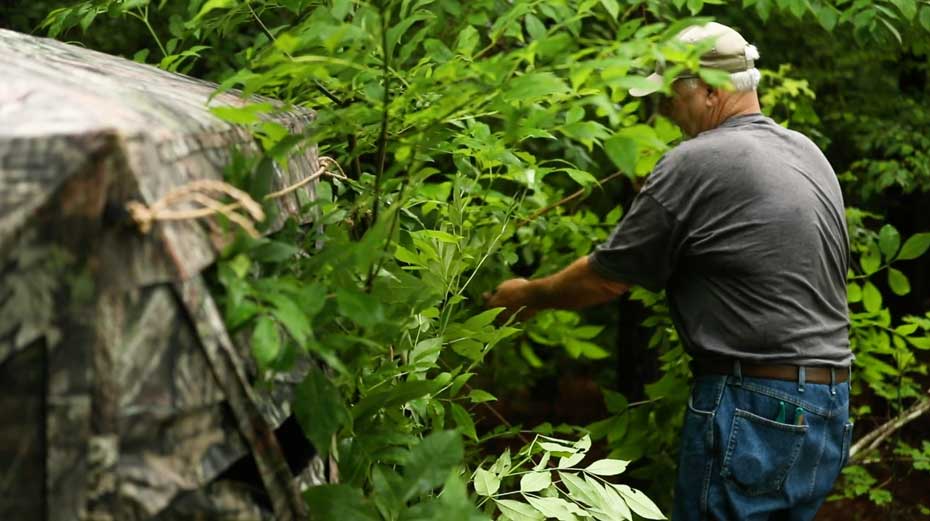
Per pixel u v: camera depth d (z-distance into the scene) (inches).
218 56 151.5
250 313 51.9
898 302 299.7
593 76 65.3
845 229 103.7
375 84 68.9
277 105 80.6
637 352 186.1
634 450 136.8
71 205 43.0
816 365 97.4
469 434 93.6
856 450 150.4
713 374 99.6
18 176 42.5
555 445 92.7
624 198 184.9
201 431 50.4
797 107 172.6
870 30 131.8
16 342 42.6
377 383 77.9
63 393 43.6
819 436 98.7
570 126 62.9
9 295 42.4
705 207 98.5
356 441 72.3
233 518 52.3
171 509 49.4
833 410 99.0
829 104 227.0
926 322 134.6
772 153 99.7
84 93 52.4
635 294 138.9
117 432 45.5
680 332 103.1
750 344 97.3
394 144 73.2
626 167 56.8
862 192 208.2
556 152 192.5
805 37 207.3
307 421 59.5
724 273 98.3
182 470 48.8
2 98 47.4
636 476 137.9
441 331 92.4
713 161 98.3
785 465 97.7
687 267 101.7
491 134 97.8
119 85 60.8
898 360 142.2
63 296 43.3
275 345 51.3
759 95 171.2
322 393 60.4
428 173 79.3
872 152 234.5
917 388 162.7
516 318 114.7
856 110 227.6
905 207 272.8
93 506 44.9
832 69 221.1
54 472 43.8
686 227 99.6
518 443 215.3
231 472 55.6
